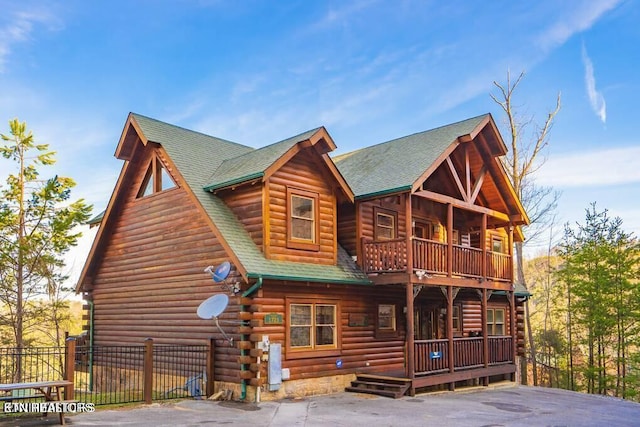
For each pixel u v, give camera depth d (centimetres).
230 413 1098
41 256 2088
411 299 1445
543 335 3369
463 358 1631
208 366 1310
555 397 1634
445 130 1750
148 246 1570
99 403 1180
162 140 1557
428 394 1474
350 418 1080
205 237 1379
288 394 1302
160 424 968
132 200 1658
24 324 2286
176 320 1441
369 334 1567
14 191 2070
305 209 1433
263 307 1266
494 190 1908
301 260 1394
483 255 1738
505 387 1822
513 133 2883
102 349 1468
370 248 1549
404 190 1439
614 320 2547
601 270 2603
